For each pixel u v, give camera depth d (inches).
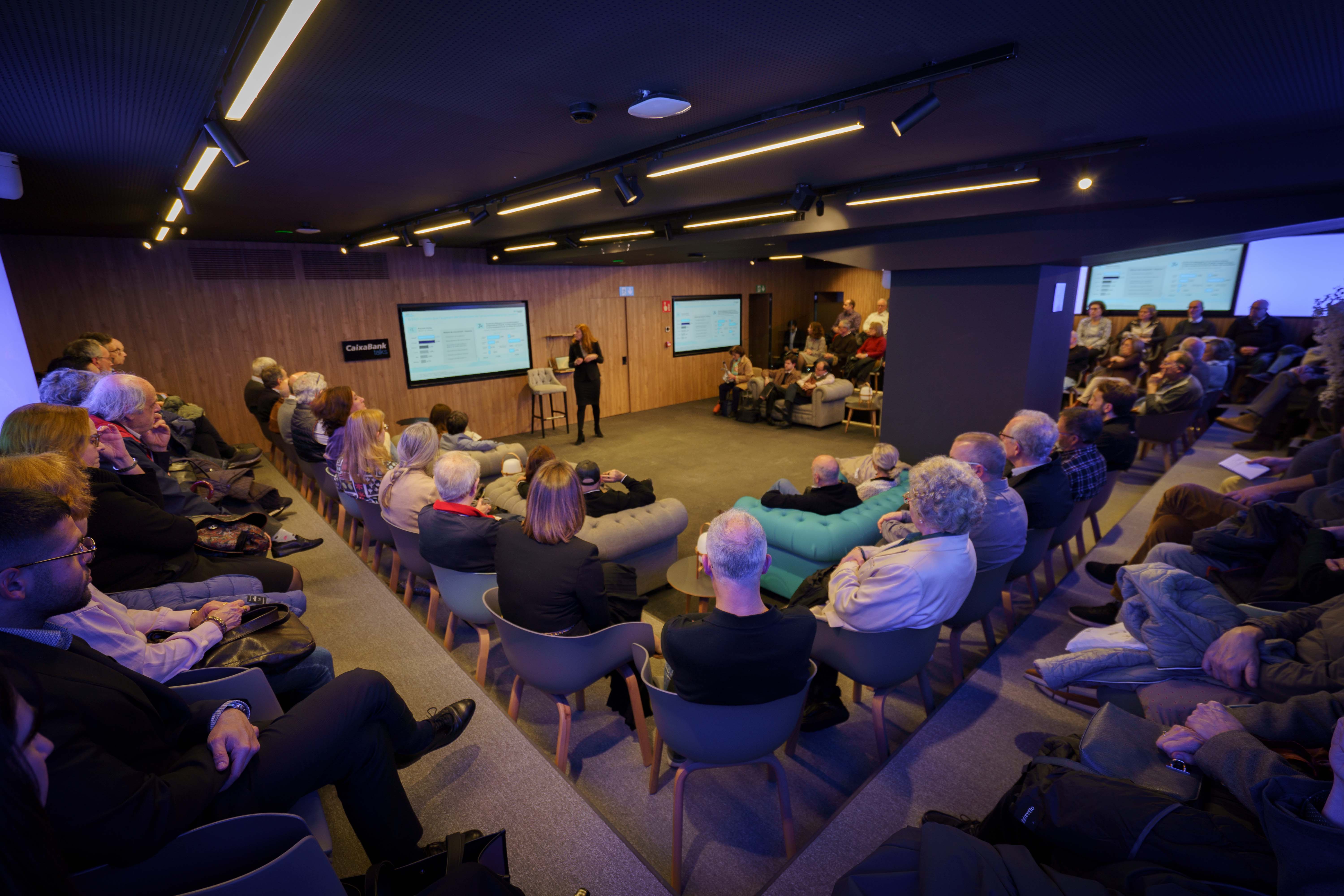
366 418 132.9
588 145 122.5
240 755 47.9
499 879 48.7
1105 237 169.5
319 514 181.3
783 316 490.3
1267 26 69.9
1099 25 70.5
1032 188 156.2
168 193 154.6
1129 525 163.2
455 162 133.0
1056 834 49.8
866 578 77.9
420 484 113.5
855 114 99.9
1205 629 75.0
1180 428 209.0
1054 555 151.5
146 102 88.3
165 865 41.8
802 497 138.1
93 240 229.6
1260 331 298.5
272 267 269.1
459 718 79.9
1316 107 102.5
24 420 71.9
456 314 324.5
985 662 103.0
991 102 99.0
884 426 241.8
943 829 44.8
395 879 51.2
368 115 99.5
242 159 97.5
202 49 70.5
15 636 40.8
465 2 61.9
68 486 57.6
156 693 49.1
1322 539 82.4
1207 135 121.0
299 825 45.2
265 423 221.0
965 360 214.2
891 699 103.0
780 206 185.3
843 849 67.6
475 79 84.7
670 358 422.6
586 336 308.5
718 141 118.2
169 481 119.6
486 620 100.1
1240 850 43.4
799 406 343.0
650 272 400.2
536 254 310.0
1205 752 53.8
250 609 74.8
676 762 71.3
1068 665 84.5
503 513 149.6
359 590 129.3
